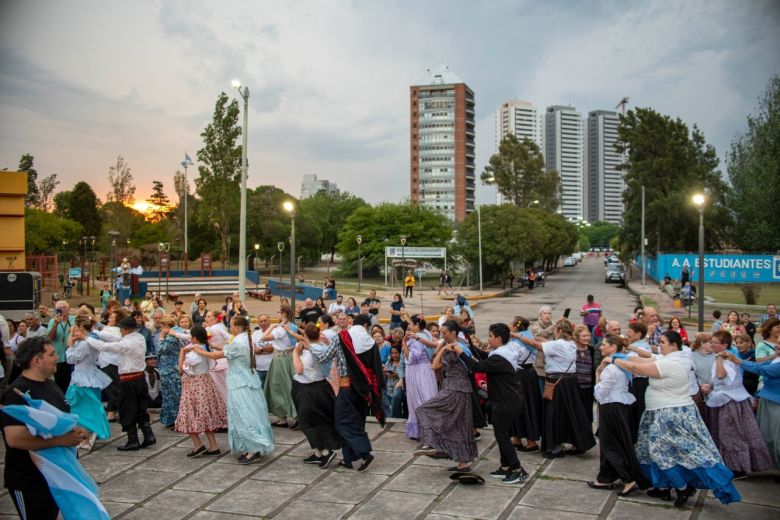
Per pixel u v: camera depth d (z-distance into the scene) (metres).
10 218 21.16
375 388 7.66
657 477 6.39
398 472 7.57
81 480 4.82
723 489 6.02
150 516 6.28
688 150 63.59
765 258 47.94
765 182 45.59
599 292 44.97
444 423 7.15
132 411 8.42
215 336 8.84
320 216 94.94
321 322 8.79
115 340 8.59
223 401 8.41
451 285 49.53
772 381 7.12
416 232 62.06
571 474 7.39
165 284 42.47
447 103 160.38
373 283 57.22
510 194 87.19
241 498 6.75
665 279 43.88
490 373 7.10
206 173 59.38
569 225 86.75
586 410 8.34
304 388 7.81
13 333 11.15
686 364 6.36
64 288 41.41
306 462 7.92
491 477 7.33
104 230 80.50
